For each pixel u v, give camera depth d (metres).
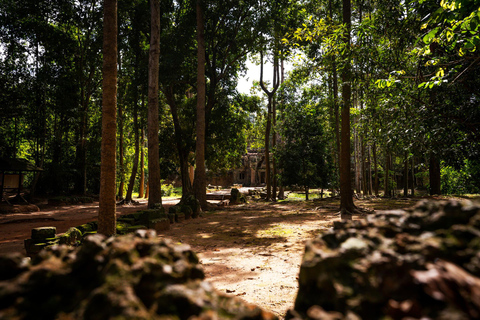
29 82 23.28
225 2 21.58
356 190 27.08
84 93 30.77
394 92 9.83
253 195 36.84
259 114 27.53
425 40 5.59
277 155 26.75
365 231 1.47
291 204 22.08
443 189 26.19
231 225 12.16
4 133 27.61
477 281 0.97
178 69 22.08
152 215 10.92
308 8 23.91
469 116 8.81
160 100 28.05
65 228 12.60
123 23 24.62
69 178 29.55
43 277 1.27
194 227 11.83
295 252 7.30
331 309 1.21
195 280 1.42
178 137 25.11
